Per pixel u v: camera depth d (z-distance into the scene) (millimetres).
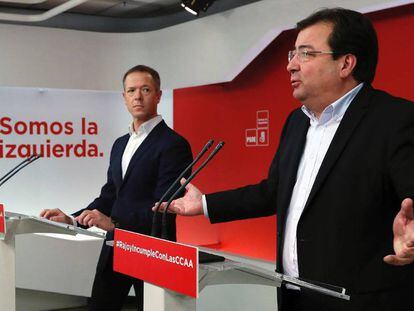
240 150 5059
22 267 4668
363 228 1396
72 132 5715
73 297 5000
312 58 1505
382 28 3881
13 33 5227
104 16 5824
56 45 5355
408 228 1150
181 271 1241
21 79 5266
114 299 2549
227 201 1748
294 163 1575
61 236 4695
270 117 4746
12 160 5508
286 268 1576
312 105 1548
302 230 1470
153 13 5805
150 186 2527
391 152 1357
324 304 1443
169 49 5285
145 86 2635
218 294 3895
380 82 3908
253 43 4492
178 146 2531
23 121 5547
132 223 2371
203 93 5430
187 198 1805
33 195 5605
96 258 4629
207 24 4914
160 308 1337
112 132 5840
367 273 1388
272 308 3598
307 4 3998
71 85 5410
